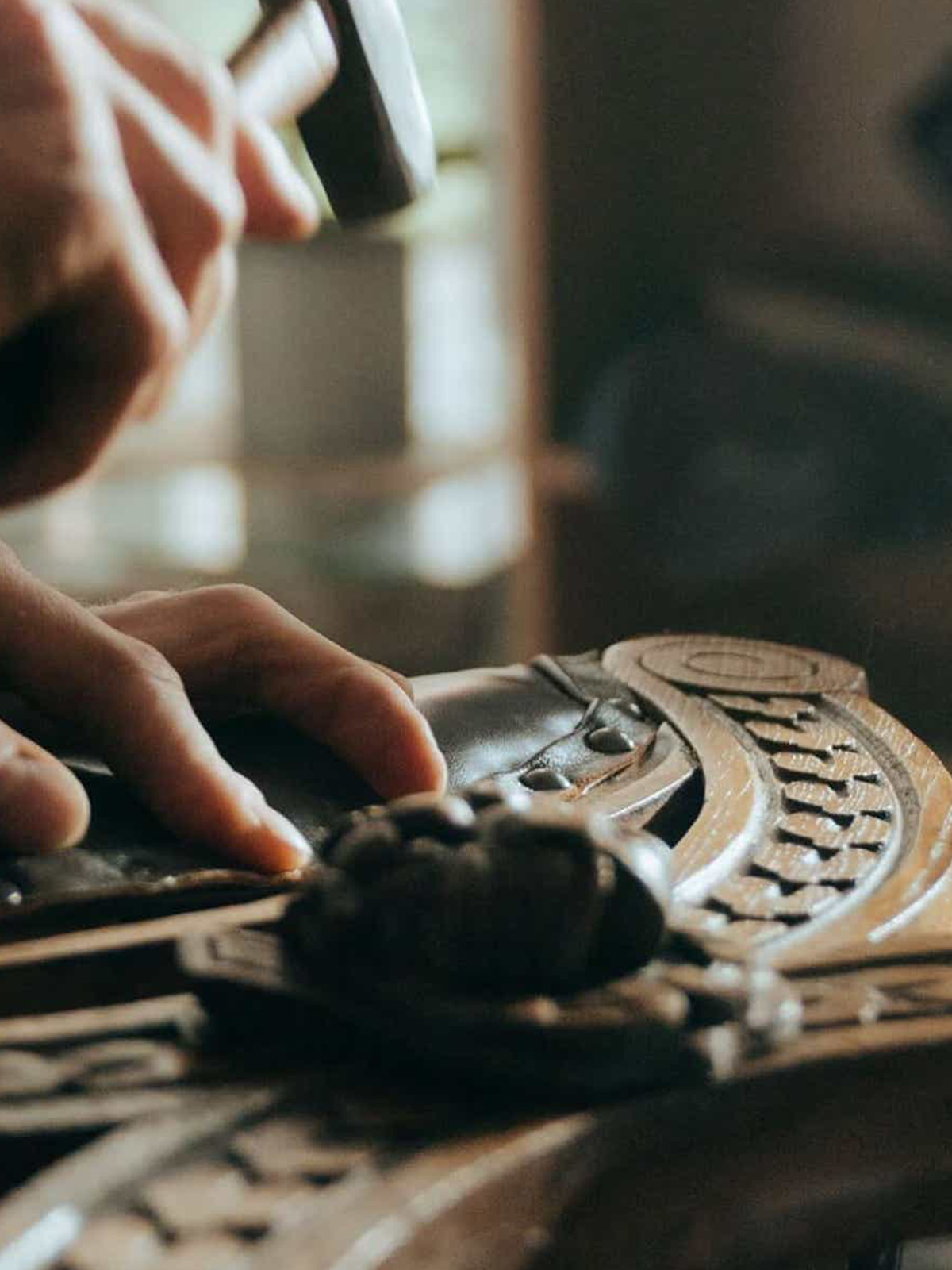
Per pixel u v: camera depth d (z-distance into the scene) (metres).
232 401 2.37
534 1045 0.42
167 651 0.57
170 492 2.47
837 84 1.56
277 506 2.27
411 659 2.06
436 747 0.56
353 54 0.61
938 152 1.54
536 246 1.68
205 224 0.47
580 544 1.70
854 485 1.56
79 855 0.52
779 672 0.65
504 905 0.43
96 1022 0.45
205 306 0.49
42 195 0.44
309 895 0.44
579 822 0.43
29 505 0.48
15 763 0.51
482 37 2.17
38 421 0.47
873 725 0.61
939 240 1.55
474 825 0.44
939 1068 0.44
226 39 2.44
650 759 0.60
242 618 0.58
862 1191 0.44
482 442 2.29
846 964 0.47
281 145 0.52
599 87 1.61
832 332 1.58
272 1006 0.44
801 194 1.59
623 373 1.65
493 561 2.10
